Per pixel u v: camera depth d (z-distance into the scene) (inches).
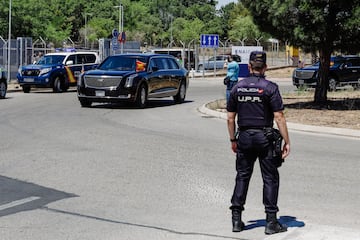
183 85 1037.2
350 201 353.7
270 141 280.7
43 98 1087.0
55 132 621.0
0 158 476.1
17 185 388.5
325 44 808.3
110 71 903.7
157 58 971.9
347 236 277.3
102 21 4443.9
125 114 814.5
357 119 730.8
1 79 1050.7
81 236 284.8
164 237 283.6
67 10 4547.2
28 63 1584.6
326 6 765.3
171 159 482.0
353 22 759.1
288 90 1344.7
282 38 818.8
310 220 312.7
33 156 485.7
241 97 282.8
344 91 1254.9
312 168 451.8
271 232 283.7
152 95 938.7
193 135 618.5
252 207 339.6
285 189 382.9
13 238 280.8
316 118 741.9
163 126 690.2
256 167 451.8
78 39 4453.7
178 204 345.1
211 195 366.3
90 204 343.6
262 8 789.9
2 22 2903.5
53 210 330.6
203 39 1699.1
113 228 298.4
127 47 2119.8
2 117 753.0
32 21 3016.7
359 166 461.7
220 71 2263.8
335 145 568.7
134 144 553.3
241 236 284.2
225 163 467.8
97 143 555.2
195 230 295.0
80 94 899.4
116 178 410.9
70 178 409.4
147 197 360.8
